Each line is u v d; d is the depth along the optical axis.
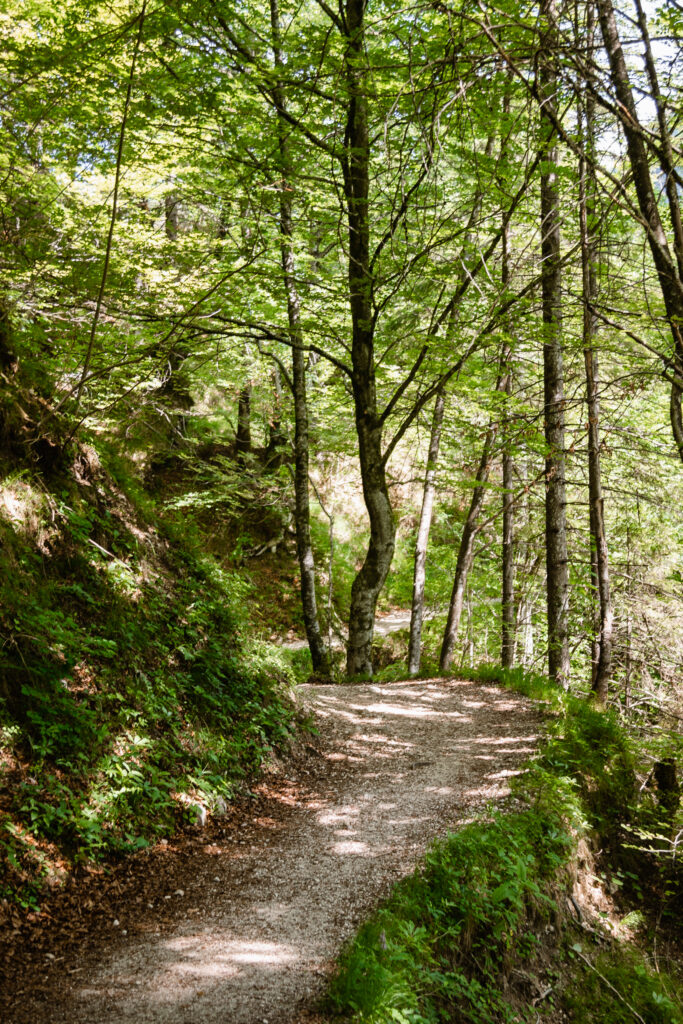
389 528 13.42
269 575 21.20
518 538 18.19
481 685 12.67
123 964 4.55
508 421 10.98
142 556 8.84
